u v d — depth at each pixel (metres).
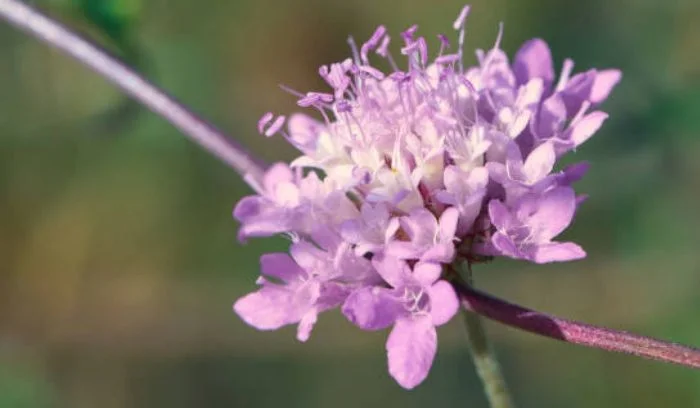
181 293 0.47
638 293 0.38
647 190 0.34
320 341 0.44
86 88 0.39
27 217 0.48
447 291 0.18
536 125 0.20
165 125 0.46
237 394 0.43
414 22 0.47
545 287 0.41
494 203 0.19
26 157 0.47
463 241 0.19
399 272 0.19
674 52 0.33
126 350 0.46
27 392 0.44
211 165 0.48
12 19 0.22
